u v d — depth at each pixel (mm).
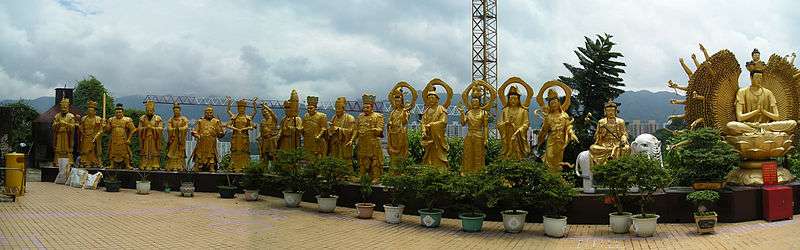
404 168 17516
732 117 19906
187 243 13344
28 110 39062
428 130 19781
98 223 15688
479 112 19516
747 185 17750
